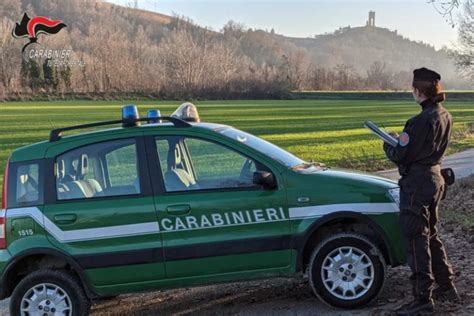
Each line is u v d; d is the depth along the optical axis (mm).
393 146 4809
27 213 5371
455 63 42219
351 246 5258
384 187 5383
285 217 5250
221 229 5258
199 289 6523
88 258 5277
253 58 179125
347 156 20344
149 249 5258
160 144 5527
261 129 34812
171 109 59250
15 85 80438
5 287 5418
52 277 5332
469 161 17516
